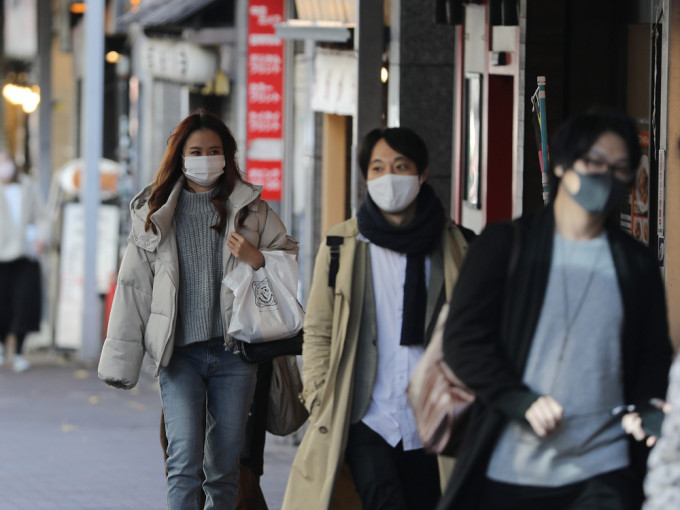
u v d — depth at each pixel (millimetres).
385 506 15289
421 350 15617
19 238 49438
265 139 44094
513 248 11875
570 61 25203
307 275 40031
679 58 18938
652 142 20688
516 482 11867
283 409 19312
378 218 15625
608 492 11758
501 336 11953
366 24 24859
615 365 11828
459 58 30656
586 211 11633
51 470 29328
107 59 74625
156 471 29359
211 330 18359
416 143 15648
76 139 83438
